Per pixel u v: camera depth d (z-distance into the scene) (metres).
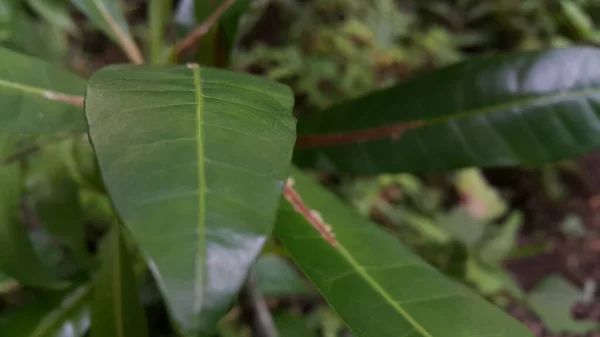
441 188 0.64
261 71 0.62
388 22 0.64
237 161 0.12
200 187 0.12
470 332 0.17
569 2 0.68
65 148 0.28
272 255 0.32
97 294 0.21
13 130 0.18
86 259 0.26
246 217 0.11
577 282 0.59
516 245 0.60
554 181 0.67
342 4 0.67
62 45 0.51
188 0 0.29
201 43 0.25
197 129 0.13
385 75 0.65
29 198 0.27
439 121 0.25
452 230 0.51
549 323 0.41
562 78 0.24
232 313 0.34
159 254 0.10
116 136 0.13
